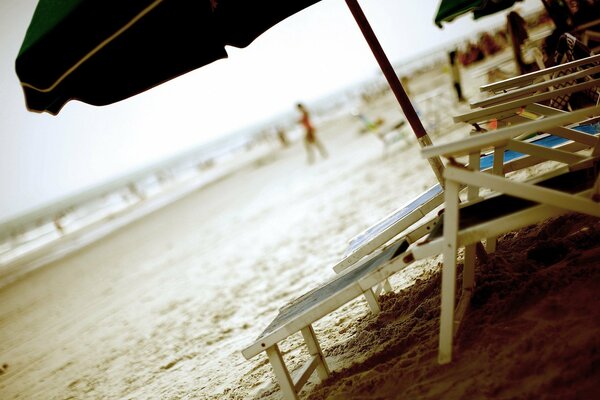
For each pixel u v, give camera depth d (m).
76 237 26.31
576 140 2.49
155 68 2.11
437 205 2.49
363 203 6.96
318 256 5.30
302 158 20.55
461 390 1.65
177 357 4.12
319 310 1.92
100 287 10.07
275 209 10.78
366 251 2.61
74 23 1.63
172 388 3.41
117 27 1.66
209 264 8.04
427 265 3.17
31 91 1.84
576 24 4.74
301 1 2.54
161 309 6.29
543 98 2.55
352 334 2.73
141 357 4.58
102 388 4.14
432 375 1.83
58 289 11.90
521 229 2.80
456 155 2.22
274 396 2.46
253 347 2.03
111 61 1.91
